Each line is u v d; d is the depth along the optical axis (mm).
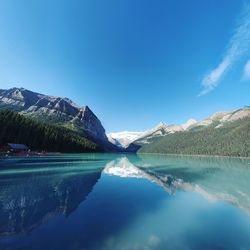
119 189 24250
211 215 15391
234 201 19375
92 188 24641
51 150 107562
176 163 70312
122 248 10102
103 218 14211
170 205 17828
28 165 46406
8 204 17000
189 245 10602
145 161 81375
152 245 10531
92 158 85125
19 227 12297
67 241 10617
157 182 29781
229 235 11914
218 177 35812
